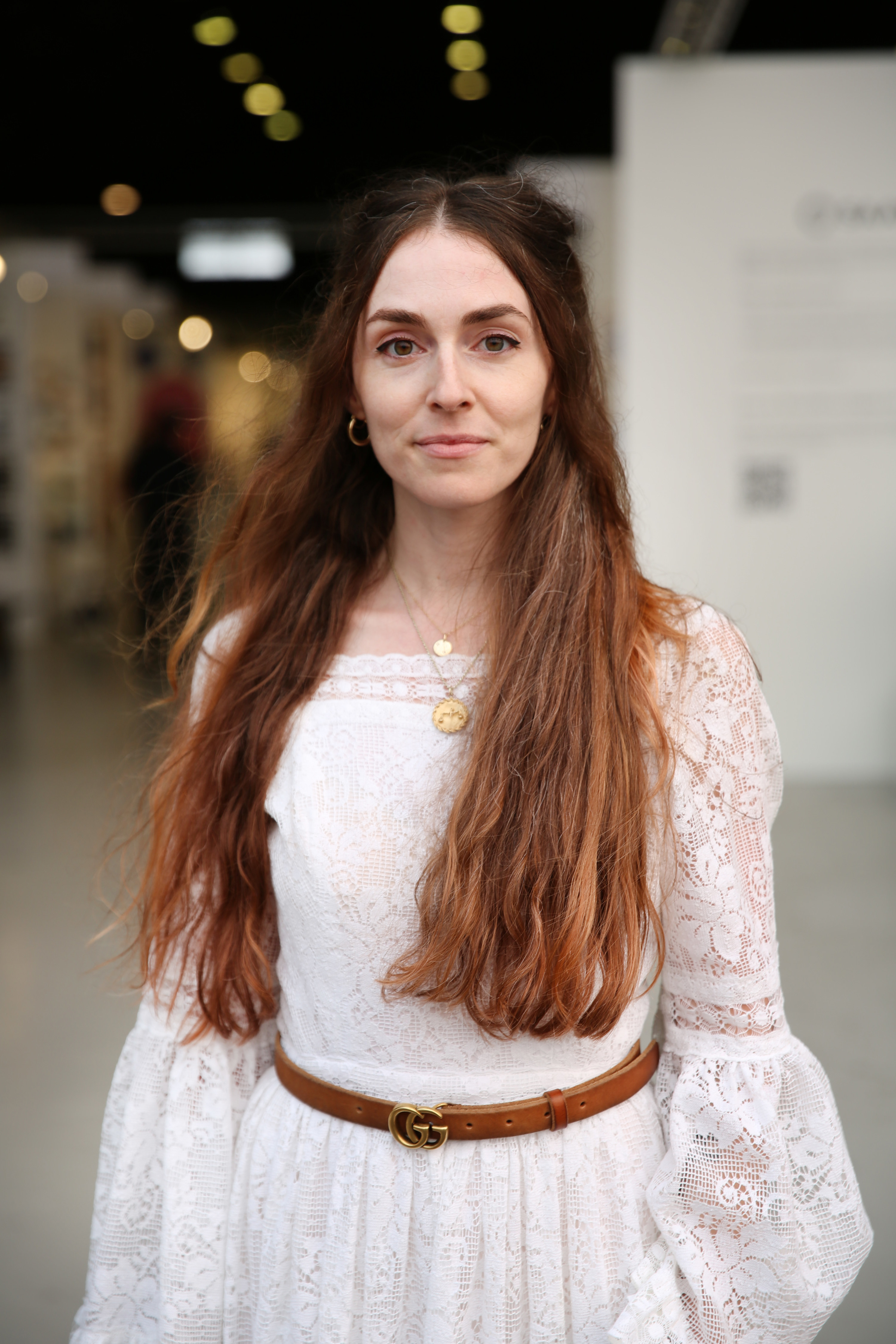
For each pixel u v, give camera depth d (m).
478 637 1.20
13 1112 2.86
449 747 1.14
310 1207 1.16
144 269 10.31
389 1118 1.12
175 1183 1.23
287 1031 1.22
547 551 1.16
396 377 1.10
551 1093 1.12
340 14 6.59
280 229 9.94
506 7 6.51
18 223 9.79
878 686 6.02
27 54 7.07
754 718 1.13
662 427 5.88
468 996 1.06
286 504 1.34
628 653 1.11
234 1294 1.22
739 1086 1.09
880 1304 2.12
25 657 10.85
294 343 1.42
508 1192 1.11
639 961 1.08
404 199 1.12
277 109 7.86
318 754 1.17
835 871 4.66
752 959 1.10
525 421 1.10
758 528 5.93
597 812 1.07
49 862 4.80
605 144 8.16
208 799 1.25
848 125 5.64
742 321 5.80
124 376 10.51
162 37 6.89
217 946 1.23
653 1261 1.09
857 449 5.84
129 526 10.44
